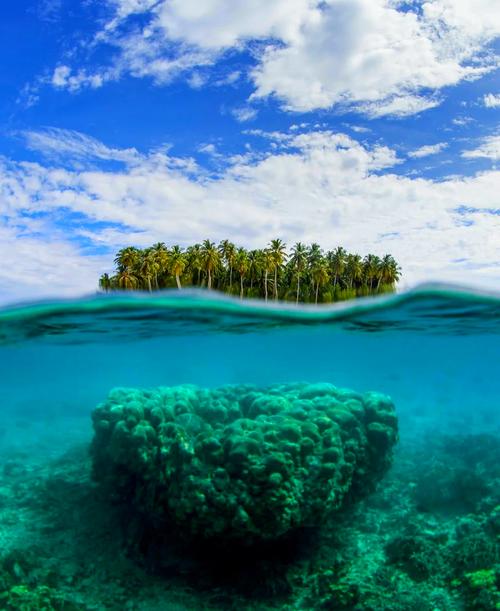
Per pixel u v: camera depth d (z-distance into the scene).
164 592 8.48
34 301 17.28
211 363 52.81
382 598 8.02
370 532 10.45
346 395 10.77
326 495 8.59
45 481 12.83
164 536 9.07
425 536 10.05
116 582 8.73
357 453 9.75
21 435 21.91
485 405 55.28
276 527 7.91
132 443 8.95
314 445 8.73
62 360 40.06
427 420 27.05
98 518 10.48
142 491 9.05
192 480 8.04
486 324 24.19
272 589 8.41
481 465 14.05
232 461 8.02
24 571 8.81
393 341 32.56
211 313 21.42
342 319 23.42
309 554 9.31
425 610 7.80
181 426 9.10
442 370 67.38
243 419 9.04
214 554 8.80
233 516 7.79
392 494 12.21
